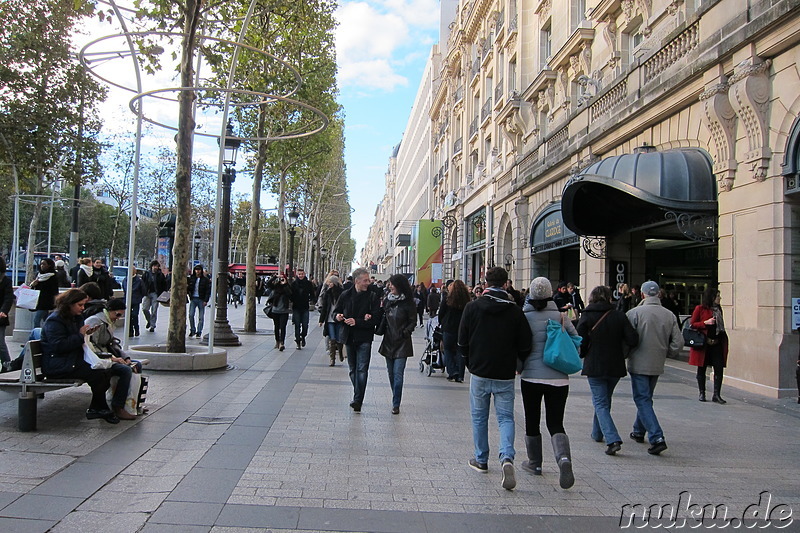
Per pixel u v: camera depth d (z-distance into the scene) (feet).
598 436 21.93
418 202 237.25
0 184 105.19
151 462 16.75
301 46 57.62
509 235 92.58
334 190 155.33
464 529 13.08
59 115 60.44
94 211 169.78
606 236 52.44
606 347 20.35
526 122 82.53
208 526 12.55
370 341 25.07
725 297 35.50
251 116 63.57
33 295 32.19
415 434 21.50
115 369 21.21
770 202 31.76
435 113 185.98
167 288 53.78
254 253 60.18
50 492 14.06
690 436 22.94
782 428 24.70
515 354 16.88
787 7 29.09
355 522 13.17
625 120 47.42
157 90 30.89
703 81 37.09
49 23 58.18
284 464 17.19
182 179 33.14
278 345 46.16
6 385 19.06
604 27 58.39
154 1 32.89
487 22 115.75
